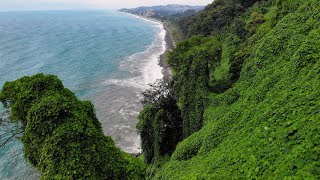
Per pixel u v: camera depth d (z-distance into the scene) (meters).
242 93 35.81
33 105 19.70
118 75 95.25
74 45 141.75
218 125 30.58
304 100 22.23
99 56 120.12
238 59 47.81
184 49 57.53
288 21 37.69
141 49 140.75
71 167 17.81
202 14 119.31
